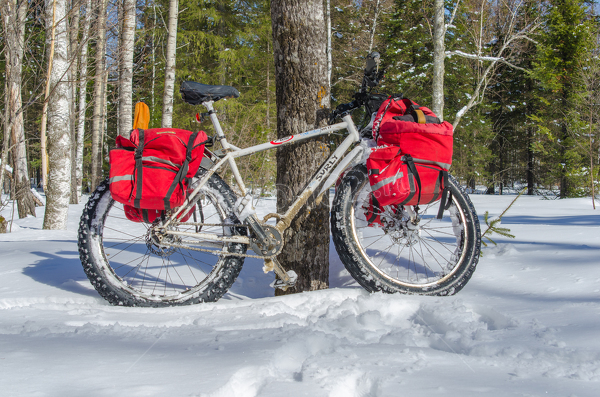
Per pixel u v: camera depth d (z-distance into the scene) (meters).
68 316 1.86
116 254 3.07
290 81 2.36
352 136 2.33
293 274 2.29
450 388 1.05
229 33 14.67
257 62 14.97
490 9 13.01
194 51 13.98
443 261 2.76
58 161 6.82
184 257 2.96
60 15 6.45
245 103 14.36
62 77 6.39
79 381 1.04
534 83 19.36
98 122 14.62
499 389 1.04
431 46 17.58
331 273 2.91
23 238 5.78
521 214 7.00
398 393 1.01
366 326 1.71
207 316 1.89
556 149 15.09
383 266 2.71
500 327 1.69
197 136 2.13
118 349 1.33
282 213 2.40
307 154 2.36
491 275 2.48
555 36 14.51
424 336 1.59
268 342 1.40
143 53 10.77
